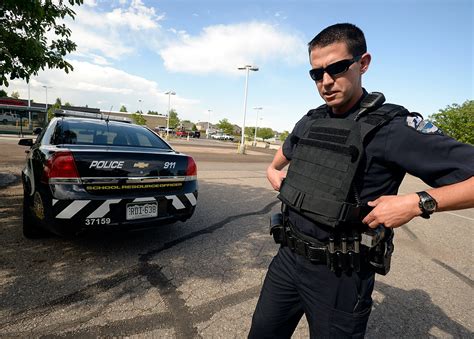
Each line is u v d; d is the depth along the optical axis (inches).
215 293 91.4
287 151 60.7
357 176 43.3
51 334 68.8
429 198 36.7
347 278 45.7
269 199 229.1
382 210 39.1
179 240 130.3
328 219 43.3
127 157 104.2
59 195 92.8
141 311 79.8
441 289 107.3
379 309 91.1
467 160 35.9
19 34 140.9
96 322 74.0
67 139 115.3
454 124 788.0
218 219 166.4
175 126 2628.0
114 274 97.2
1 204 162.2
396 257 136.3
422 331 81.7
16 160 341.7
